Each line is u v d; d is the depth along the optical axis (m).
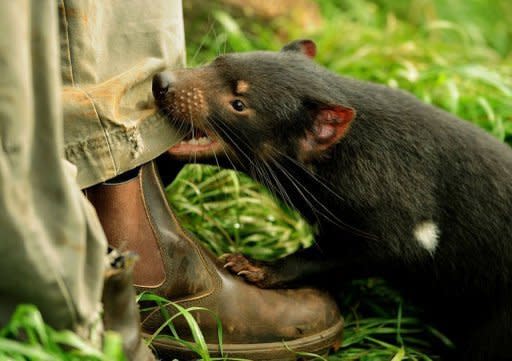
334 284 4.33
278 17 7.58
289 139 4.14
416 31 8.48
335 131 3.97
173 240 3.37
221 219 4.79
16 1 2.20
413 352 4.01
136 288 3.32
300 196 4.31
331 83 4.25
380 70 6.65
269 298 3.59
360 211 4.13
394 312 4.57
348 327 4.23
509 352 4.32
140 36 3.51
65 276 2.36
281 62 4.18
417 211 4.15
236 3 7.14
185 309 3.21
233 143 4.12
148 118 3.44
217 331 3.43
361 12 8.62
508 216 4.27
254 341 3.50
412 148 4.18
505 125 5.70
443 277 4.35
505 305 4.30
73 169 2.63
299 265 4.02
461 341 4.50
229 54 4.17
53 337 2.25
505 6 10.52
